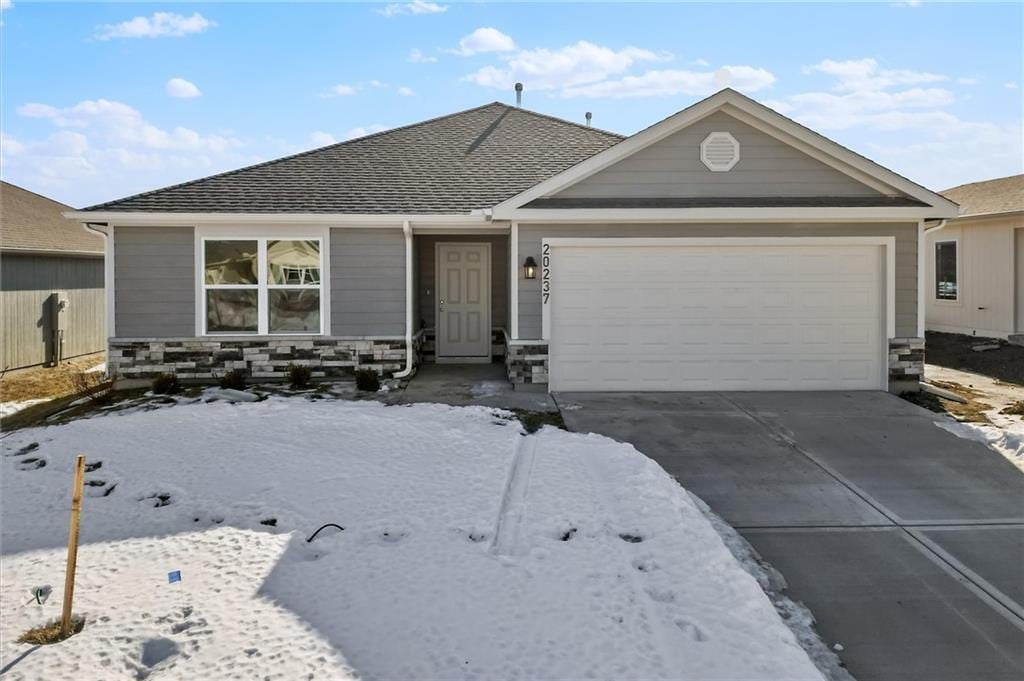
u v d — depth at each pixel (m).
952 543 5.40
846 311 10.59
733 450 7.61
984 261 16.12
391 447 7.09
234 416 8.25
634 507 5.60
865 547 5.32
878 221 10.45
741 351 10.59
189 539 5.04
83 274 16.16
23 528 5.34
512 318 10.50
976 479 6.80
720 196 10.46
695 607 4.08
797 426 8.55
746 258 10.52
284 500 5.76
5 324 13.54
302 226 11.23
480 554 4.69
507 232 12.45
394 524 5.25
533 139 14.23
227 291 11.26
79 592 4.23
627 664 3.46
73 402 10.34
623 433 8.17
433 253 13.61
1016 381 12.05
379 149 13.62
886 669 3.75
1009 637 4.09
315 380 11.31
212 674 3.36
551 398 10.03
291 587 4.26
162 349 11.14
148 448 7.07
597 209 10.15
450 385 10.98
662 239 10.41
